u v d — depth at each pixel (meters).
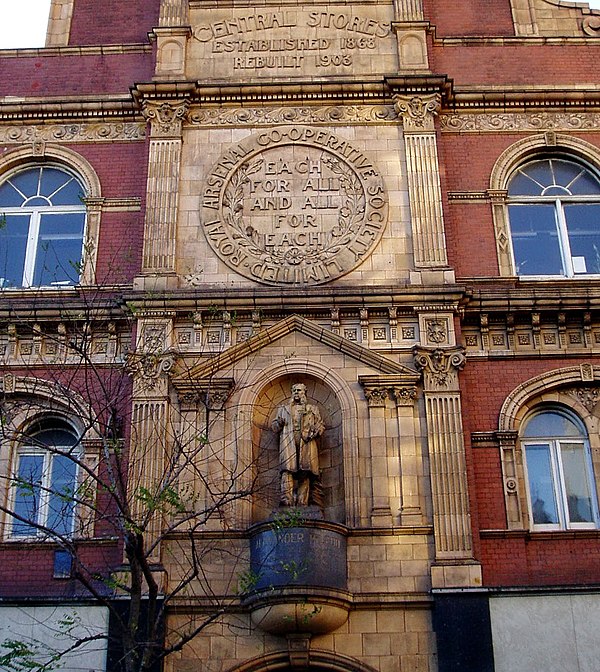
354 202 21.78
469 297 20.47
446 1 25.22
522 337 20.61
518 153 22.88
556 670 17.39
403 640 17.66
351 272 21.02
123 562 18.39
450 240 21.70
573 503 19.59
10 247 22.58
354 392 19.66
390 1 24.27
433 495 18.62
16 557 18.98
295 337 20.23
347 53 23.70
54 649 16.70
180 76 23.16
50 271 22.20
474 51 24.25
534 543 18.91
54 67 24.41
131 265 21.72
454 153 22.86
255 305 20.36
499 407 19.98
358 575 18.08
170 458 17.11
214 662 17.58
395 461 19.00
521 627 17.66
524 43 24.33
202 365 19.80
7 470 19.38
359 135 22.50
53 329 20.77
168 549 17.53
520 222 22.55
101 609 17.98
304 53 23.70
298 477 18.80
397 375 19.61
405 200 21.77
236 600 17.89
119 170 22.89
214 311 18.70
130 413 19.50
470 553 18.16
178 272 21.11
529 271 22.06
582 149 22.98
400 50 23.52
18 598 18.03
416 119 22.48
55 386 19.05
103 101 23.33
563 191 22.88
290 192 21.89
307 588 17.25
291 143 22.41
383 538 18.36
